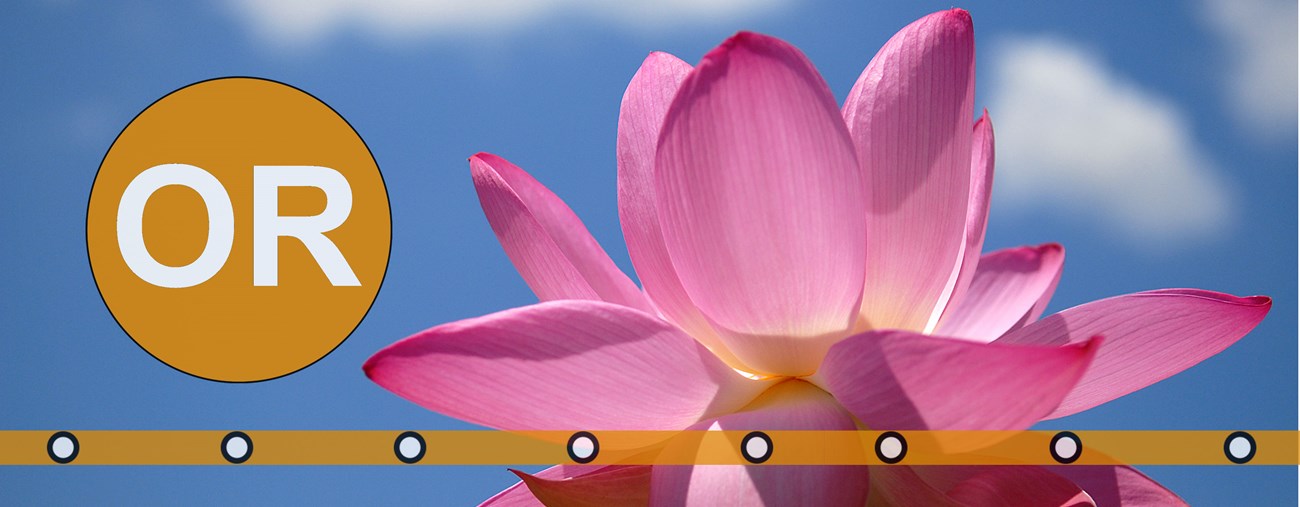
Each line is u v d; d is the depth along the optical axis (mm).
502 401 981
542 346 974
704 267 988
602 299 1053
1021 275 1121
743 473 964
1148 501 1016
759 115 967
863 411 975
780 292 987
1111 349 1032
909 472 987
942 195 1017
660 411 993
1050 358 936
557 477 1046
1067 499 990
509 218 1061
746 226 977
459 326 970
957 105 1013
